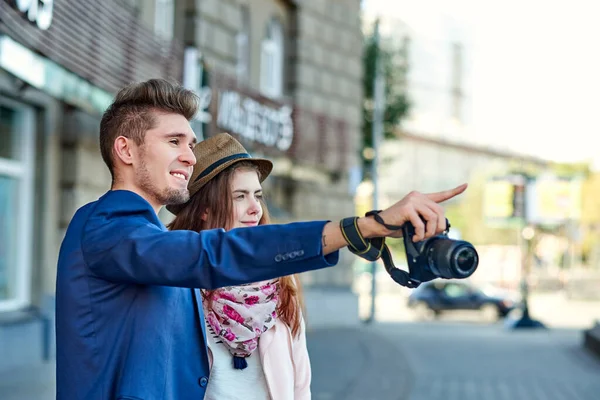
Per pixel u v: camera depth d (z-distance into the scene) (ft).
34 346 37.35
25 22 28.99
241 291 10.57
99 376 7.99
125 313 8.04
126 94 8.50
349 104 75.31
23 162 37.91
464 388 38.75
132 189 8.48
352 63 75.66
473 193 217.36
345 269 75.77
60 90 33.32
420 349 59.93
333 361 47.47
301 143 64.13
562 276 204.54
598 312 132.87
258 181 11.55
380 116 92.73
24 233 38.04
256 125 56.80
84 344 8.01
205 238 7.61
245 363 10.73
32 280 38.29
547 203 96.94
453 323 106.83
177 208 11.55
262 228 7.56
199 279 7.54
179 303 8.40
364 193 162.50
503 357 54.75
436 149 239.50
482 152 252.42
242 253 7.46
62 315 8.11
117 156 8.48
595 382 42.22
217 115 49.78
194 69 45.62
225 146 11.40
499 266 214.07
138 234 7.80
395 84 120.67
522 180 97.91
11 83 35.22
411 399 34.63
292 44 68.59
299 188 68.23
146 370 7.97
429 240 7.22
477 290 117.39
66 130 39.96
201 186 11.34
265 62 66.49
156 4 49.98
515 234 214.07
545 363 51.44
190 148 8.64
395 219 7.19
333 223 7.45
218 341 10.68
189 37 52.47
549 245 225.76
